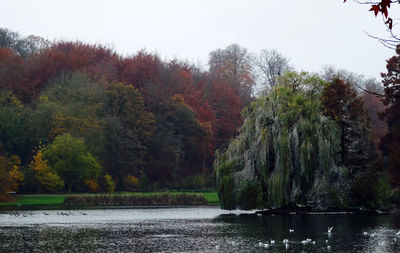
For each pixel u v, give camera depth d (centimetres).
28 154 10719
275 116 6100
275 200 5831
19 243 4109
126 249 3797
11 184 9081
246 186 6091
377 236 4353
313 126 5991
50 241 4216
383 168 6675
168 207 8244
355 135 6550
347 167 6369
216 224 5438
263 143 6009
